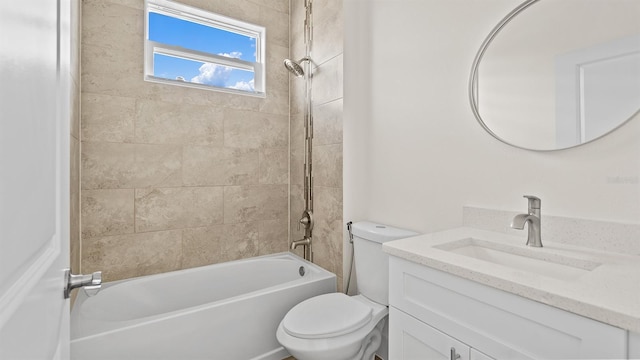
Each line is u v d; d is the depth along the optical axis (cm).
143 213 203
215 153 228
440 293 91
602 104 100
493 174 129
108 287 178
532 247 104
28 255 38
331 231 209
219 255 230
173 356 145
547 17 112
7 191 31
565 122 108
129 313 180
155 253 206
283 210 259
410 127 165
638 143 93
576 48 105
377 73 185
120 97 195
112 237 193
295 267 227
